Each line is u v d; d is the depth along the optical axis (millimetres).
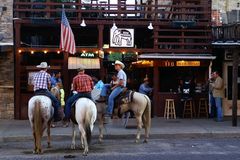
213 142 17609
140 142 17484
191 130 19297
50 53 23797
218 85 22047
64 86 22734
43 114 15031
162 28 23578
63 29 20281
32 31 24469
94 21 22719
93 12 22953
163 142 17594
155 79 23312
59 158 14547
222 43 21547
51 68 23188
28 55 23766
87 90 15617
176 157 14672
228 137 18797
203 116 23484
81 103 14977
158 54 23062
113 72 23734
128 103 17094
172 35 23969
